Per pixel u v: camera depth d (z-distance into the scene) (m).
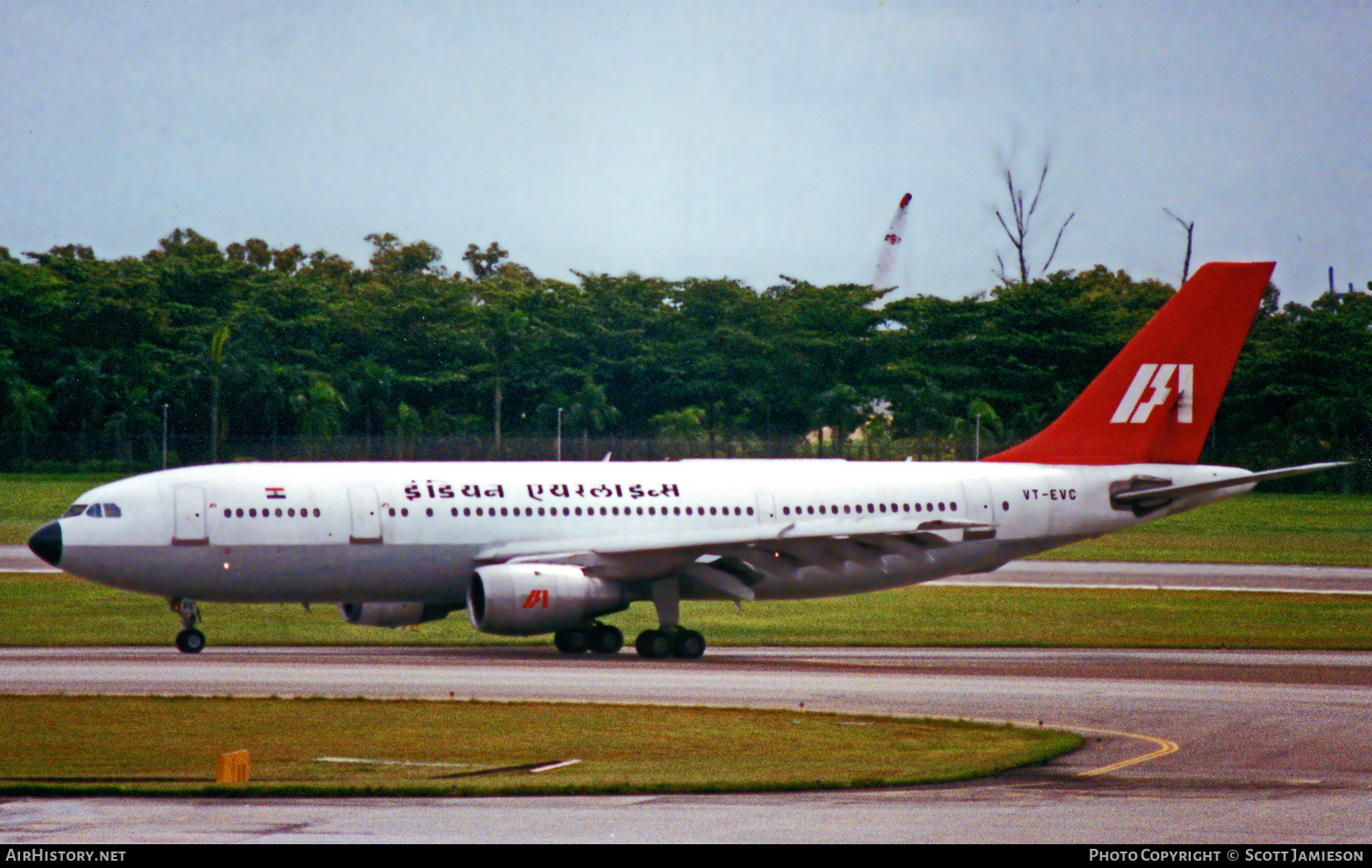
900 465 70.81
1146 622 77.31
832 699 49.03
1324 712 47.22
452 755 37.75
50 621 72.50
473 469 65.38
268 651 63.53
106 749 37.94
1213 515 154.12
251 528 60.62
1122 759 38.22
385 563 62.25
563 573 60.88
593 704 46.56
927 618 78.31
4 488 149.00
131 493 60.16
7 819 28.91
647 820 29.14
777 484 68.31
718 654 64.62
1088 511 71.44
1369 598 89.44
